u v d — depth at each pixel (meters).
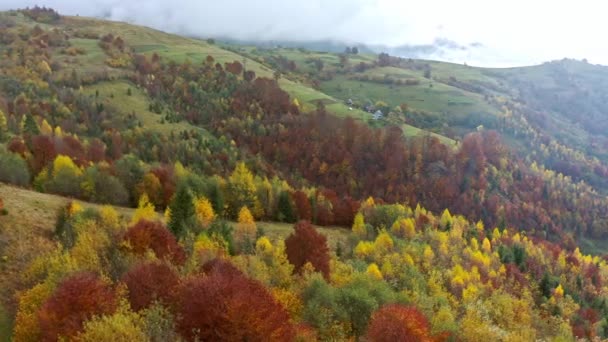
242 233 71.00
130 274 33.25
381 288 51.44
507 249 114.88
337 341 39.84
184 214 61.50
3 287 36.16
